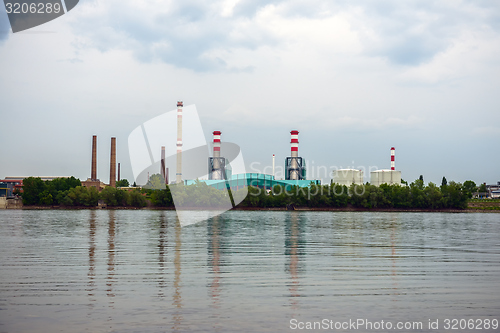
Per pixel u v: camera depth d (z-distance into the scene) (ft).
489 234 181.06
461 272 82.23
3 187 592.19
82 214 370.53
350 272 81.56
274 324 51.65
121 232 176.14
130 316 53.72
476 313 56.24
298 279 74.79
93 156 568.41
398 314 55.62
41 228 199.00
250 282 72.28
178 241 138.72
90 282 71.51
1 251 110.93
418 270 84.07
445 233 185.57
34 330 49.06
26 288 67.15
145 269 83.76
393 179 602.44
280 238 152.25
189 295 63.36
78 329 49.39
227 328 50.16
